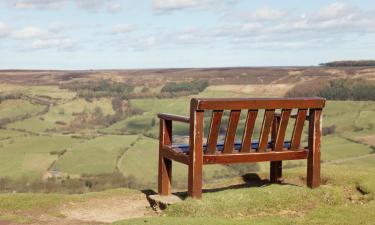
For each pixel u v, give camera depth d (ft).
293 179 39.01
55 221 28.63
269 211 29.71
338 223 26.02
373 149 230.07
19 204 32.81
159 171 34.47
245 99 30.22
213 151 30.30
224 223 25.23
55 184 172.55
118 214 31.86
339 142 253.65
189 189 30.17
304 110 32.73
